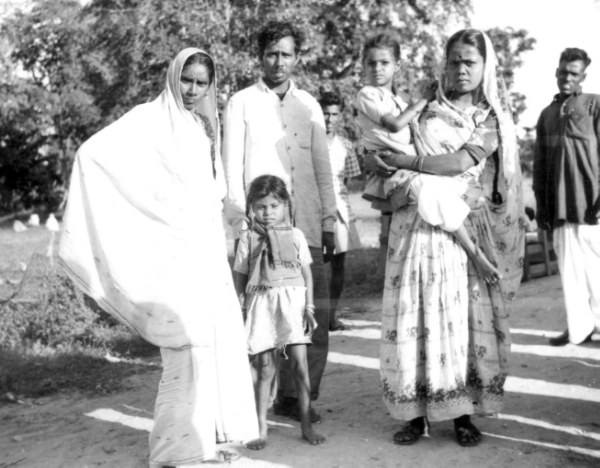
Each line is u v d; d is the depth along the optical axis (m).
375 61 3.56
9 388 4.70
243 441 3.27
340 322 6.14
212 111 3.44
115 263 3.21
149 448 3.34
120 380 4.88
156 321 3.17
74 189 3.23
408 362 3.32
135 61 7.46
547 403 3.86
